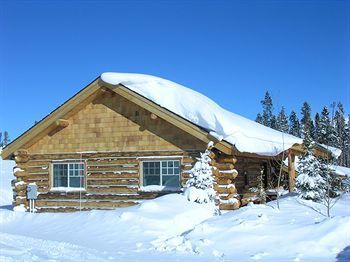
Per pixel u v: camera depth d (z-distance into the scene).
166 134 18.25
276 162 23.30
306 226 11.39
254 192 20.78
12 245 11.03
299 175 18.16
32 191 19.78
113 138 19.14
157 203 15.12
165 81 19.69
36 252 10.06
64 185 19.97
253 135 18.36
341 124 47.56
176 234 13.10
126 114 19.00
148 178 18.55
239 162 19.45
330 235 10.62
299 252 10.04
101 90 18.94
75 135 19.81
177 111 18.12
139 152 18.62
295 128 64.62
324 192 17.34
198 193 15.62
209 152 16.42
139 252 10.92
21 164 20.55
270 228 11.75
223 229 12.09
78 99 19.03
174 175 18.12
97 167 19.30
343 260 9.13
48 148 20.25
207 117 17.39
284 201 17.16
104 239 12.66
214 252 10.40
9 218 16.41
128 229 13.41
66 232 13.77
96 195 19.19
